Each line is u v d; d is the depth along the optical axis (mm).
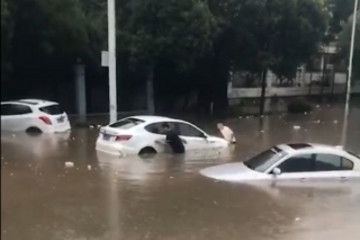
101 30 17312
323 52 35812
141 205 7477
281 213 7242
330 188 8602
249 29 25812
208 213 7141
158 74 24797
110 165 10609
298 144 10156
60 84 14312
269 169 9109
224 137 14945
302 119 25328
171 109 26281
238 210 7352
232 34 25781
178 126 12773
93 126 15719
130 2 22281
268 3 25719
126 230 6312
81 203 7395
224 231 6434
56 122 13359
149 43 22031
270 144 15336
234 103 32750
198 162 11336
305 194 8266
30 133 12453
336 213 7332
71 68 14148
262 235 6430
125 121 12781
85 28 13953
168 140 12352
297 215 7195
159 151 12273
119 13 22516
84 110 16406
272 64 26406
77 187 8383
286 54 27406
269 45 26906
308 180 8930
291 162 9195
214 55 26156
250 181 8891
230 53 26406
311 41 27516
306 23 26688
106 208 7113
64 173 9391
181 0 21906
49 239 5848
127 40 22125
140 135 12070
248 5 25078
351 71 30000
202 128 19688
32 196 7246
